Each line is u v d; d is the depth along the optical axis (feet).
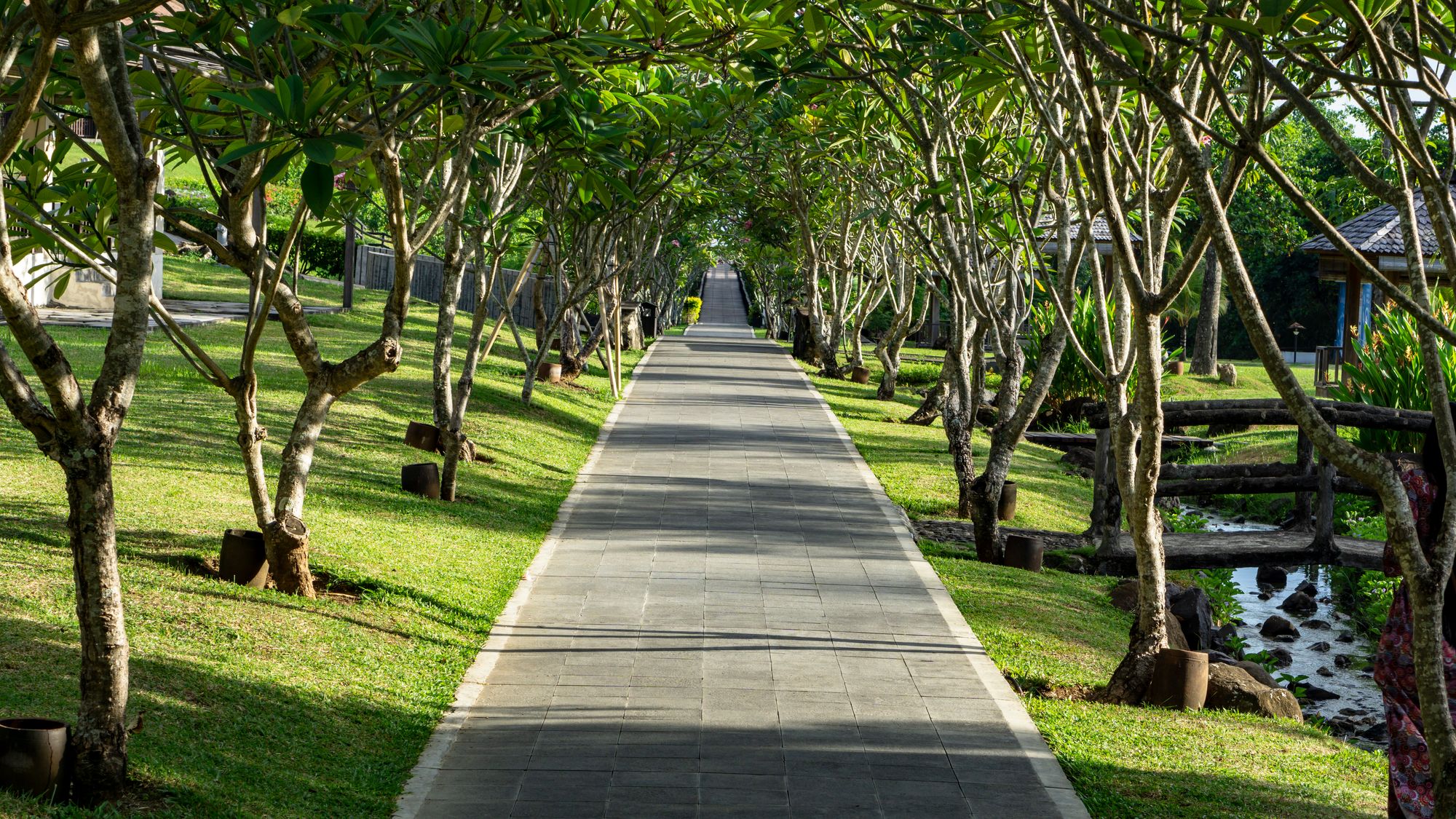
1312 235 124.98
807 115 48.85
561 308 57.36
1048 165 30.14
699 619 26.73
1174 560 35.35
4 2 13.32
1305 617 39.29
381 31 16.78
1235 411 37.14
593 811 16.31
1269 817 17.10
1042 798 17.40
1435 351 11.94
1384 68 11.00
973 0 21.86
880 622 27.17
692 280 235.20
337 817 15.25
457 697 20.92
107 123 13.12
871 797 17.19
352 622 23.22
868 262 97.96
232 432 37.55
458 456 38.50
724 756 18.58
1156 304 20.52
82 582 13.88
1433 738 12.09
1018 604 29.91
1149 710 22.79
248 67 18.79
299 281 106.83
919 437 61.72
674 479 45.88
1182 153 12.34
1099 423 37.27
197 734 16.30
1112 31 12.76
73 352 48.26
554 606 27.40
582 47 17.34
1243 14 13.82
